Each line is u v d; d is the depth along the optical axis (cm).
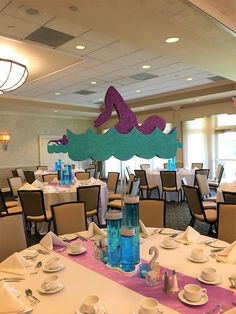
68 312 134
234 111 819
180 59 448
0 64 368
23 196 426
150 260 178
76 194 462
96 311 128
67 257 202
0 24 377
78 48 471
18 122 1045
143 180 716
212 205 463
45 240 222
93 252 210
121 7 275
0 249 251
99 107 1097
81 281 165
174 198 727
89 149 160
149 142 172
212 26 324
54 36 421
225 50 404
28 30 398
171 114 983
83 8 274
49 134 1127
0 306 133
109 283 162
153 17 296
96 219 525
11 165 1022
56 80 676
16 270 179
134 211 184
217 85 761
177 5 274
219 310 131
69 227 295
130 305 138
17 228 263
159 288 155
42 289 153
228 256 186
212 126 893
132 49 480
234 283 153
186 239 225
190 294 138
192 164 854
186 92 837
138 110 1051
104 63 555
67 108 1003
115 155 161
